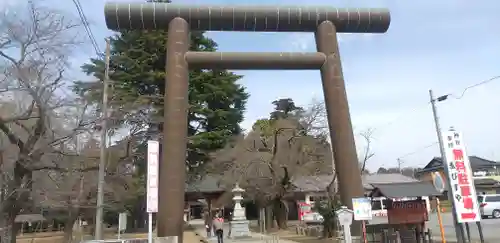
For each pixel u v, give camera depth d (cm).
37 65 1408
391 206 1639
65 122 1534
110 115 1769
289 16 1722
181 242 1462
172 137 1541
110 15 1650
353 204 1448
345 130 1623
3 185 1454
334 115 1647
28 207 1622
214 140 3256
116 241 1275
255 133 3519
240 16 1697
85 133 1706
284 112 4744
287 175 3344
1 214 1433
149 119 2217
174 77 1609
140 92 3092
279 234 2967
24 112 1445
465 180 1443
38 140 1456
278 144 3350
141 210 3428
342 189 1580
